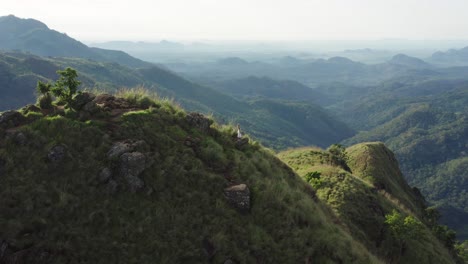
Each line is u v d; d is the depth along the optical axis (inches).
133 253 393.7
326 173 1321.4
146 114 609.0
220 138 718.5
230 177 587.5
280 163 838.5
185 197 494.3
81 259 365.4
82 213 408.2
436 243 1251.2
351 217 997.2
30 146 459.2
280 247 503.2
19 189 403.5
